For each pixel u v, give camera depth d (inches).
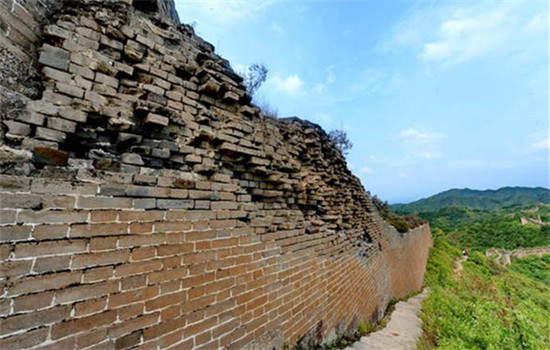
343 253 220.8
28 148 66.3
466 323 207.0
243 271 113.0
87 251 67.7
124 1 95.2
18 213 58.1
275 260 134.0
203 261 96.8
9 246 55.9
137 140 88.7
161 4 121.9
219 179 111.3
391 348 192.5
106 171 75.6
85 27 83.1
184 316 86.7
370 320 257.1
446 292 441.1
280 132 178.4
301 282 152.5
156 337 78.2
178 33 111.7
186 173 100.1
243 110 130.8
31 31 75.8
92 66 82.2
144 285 78.0
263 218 130.7
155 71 98.3
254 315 114.2
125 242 75.7
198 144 108.3
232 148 117.8
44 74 73.3
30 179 61.1
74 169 69.4
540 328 168.9
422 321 279.4
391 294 372.2
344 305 203.0
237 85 129.4
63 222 64.7
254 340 111.5
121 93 89.5
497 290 352.8
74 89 77.3
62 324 61.1
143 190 82.7
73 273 64.5
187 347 85.9
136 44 94.6
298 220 161.0
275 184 146.5
